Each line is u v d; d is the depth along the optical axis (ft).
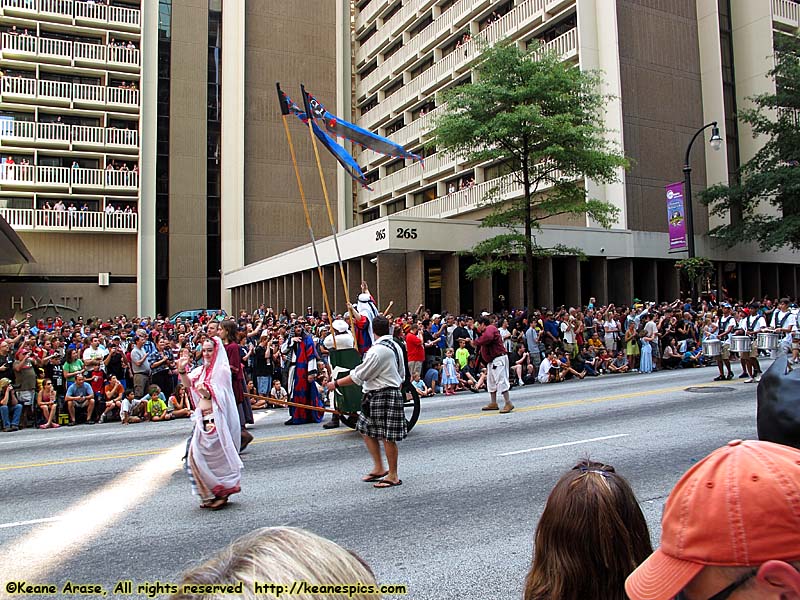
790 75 96.32
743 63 108.68
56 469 26.66
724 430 30.01
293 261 107.24
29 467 27.25
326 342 33.42
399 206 141.69
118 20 128.98
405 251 83.35
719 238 100.22
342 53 148.46
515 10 108.88
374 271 88.79
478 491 20.90
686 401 39.73
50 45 124.57
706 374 56.39
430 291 90.79
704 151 104.53
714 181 103.40
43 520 19.20
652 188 97.30
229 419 21.15
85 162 129.49
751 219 100.22
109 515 19.54
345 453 27.81
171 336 56.70
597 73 78.74
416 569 14.61
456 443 29.07
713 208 104.27
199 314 102.78
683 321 66.74
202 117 133.59
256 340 49.85
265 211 136.87
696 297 91.04
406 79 142.20
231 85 135.03
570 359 59.00
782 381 6.18
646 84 98.58
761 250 98.07
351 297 92.48
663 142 99.40
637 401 40.52
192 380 20.42
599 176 75.46
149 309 126.52
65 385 43.96
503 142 71.31
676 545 4.10
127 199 129.29
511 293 89.40
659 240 95.09
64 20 125.49
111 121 131.13
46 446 33.35
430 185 129.90
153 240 127.65
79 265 127.34
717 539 3.83
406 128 136.15
